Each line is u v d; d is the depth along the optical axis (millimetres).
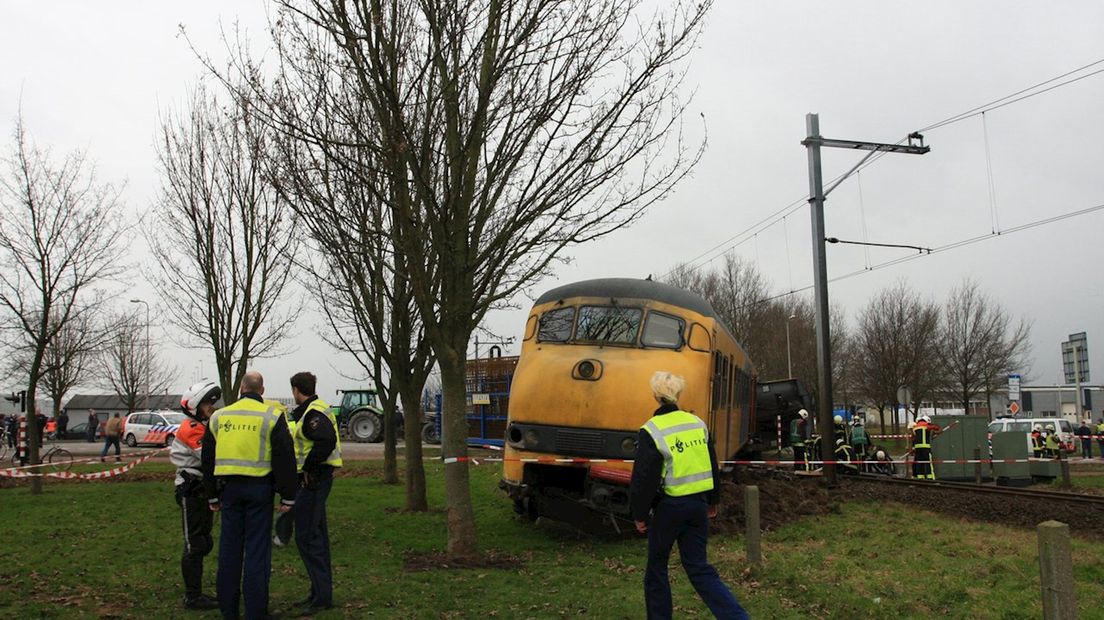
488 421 29000
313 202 9984
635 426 10672
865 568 9266
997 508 14375
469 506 9625
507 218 10242
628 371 11016
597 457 10703
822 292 19547
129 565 9109
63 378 36812
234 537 6805
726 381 14211
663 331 11883
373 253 10992
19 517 12898
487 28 8992
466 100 9227
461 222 9258
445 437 9633
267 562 6820
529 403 11188
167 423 36406
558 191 9172
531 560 9695
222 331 15773
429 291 9711
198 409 7566
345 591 7957
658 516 6156
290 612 7277
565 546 10727
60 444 39094
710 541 11047
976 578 8664
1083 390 58125
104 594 7789
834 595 7645
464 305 9336
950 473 22484
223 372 15695
